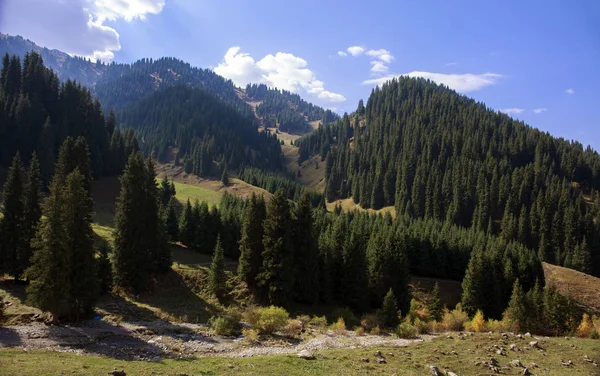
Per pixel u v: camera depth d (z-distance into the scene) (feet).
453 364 92.48
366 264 225.35
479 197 532.32
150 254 172.45
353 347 115.03
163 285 177.47
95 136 424.46
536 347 109.81
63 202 122.62
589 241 432.25
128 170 168.66
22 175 158.10
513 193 520.01
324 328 151.43
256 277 183.11
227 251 252.01
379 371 85.40
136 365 82.12
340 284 210.59
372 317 171.73
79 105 448.24
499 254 281.54
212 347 111.34
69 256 120.67
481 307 225.56
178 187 543.39
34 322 118.62
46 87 448.65
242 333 132.87
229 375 77.36
